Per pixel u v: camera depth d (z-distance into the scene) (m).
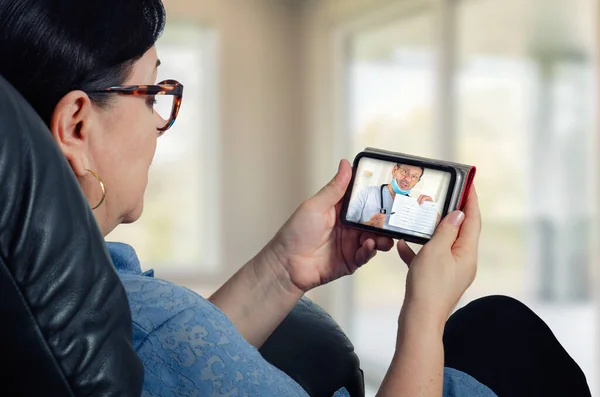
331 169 5.32
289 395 0.71
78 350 0.47
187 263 5.67
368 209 0.91
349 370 0.97
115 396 0.49
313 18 5.52
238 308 0.95
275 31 5.69
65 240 0.48
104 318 0.49
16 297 0.46
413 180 0.89
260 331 0.95
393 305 4.51
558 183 4.15
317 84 5.47
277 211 5.75
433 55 4.16
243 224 5.71
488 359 0.93
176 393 0.67
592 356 3.92
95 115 0.73
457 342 0.95
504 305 0.97
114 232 5.56
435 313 0.75
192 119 5.64
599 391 3.07
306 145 5.67
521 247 4.12
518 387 0.91
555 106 4.09
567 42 4.04
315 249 0.95
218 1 5.59
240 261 5.71
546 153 4.11
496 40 3.95
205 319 0.70
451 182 0.87
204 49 5.63
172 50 5.58
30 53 0.67
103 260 0.51
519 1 3.87
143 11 0.74
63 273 0.48
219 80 5.61
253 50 5.67
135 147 0.77
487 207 4.04
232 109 5.65
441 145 4.11
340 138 5.22
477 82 3.98
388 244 0.91
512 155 4.07
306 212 0.93
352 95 5.09
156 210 5.62
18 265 0.46
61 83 0.69
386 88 4.66
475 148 4.01
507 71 4.00
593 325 4.15
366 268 4.80
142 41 0.74
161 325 0.68
